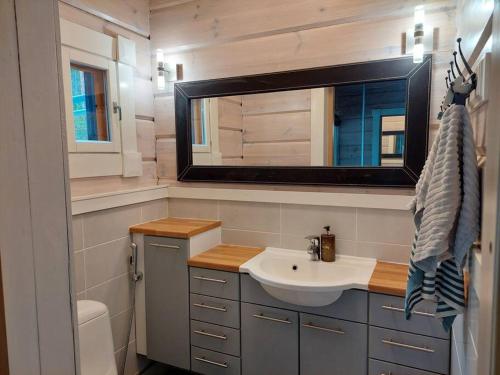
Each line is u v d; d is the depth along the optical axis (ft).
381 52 6.12
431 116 5.89
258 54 7.06
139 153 7.72
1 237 1.73
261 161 7.20
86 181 6.58
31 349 1.89
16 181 1.80
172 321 6.97
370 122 6.26
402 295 5.15
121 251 7.07
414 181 6.03
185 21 7.67
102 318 5.58
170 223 7.59
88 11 6.53
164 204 8.16
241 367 6.42
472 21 3.73
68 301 2.13
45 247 1.97
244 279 6.25
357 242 6.57
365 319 5.44
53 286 2.02
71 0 6.20
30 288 1.88
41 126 1.94
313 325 5.79
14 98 1.79
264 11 6.94
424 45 5.83
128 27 7.43
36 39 1.91
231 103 7.36
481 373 2.01
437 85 5.82
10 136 1.77
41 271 1.94
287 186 7.04
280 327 6.04
